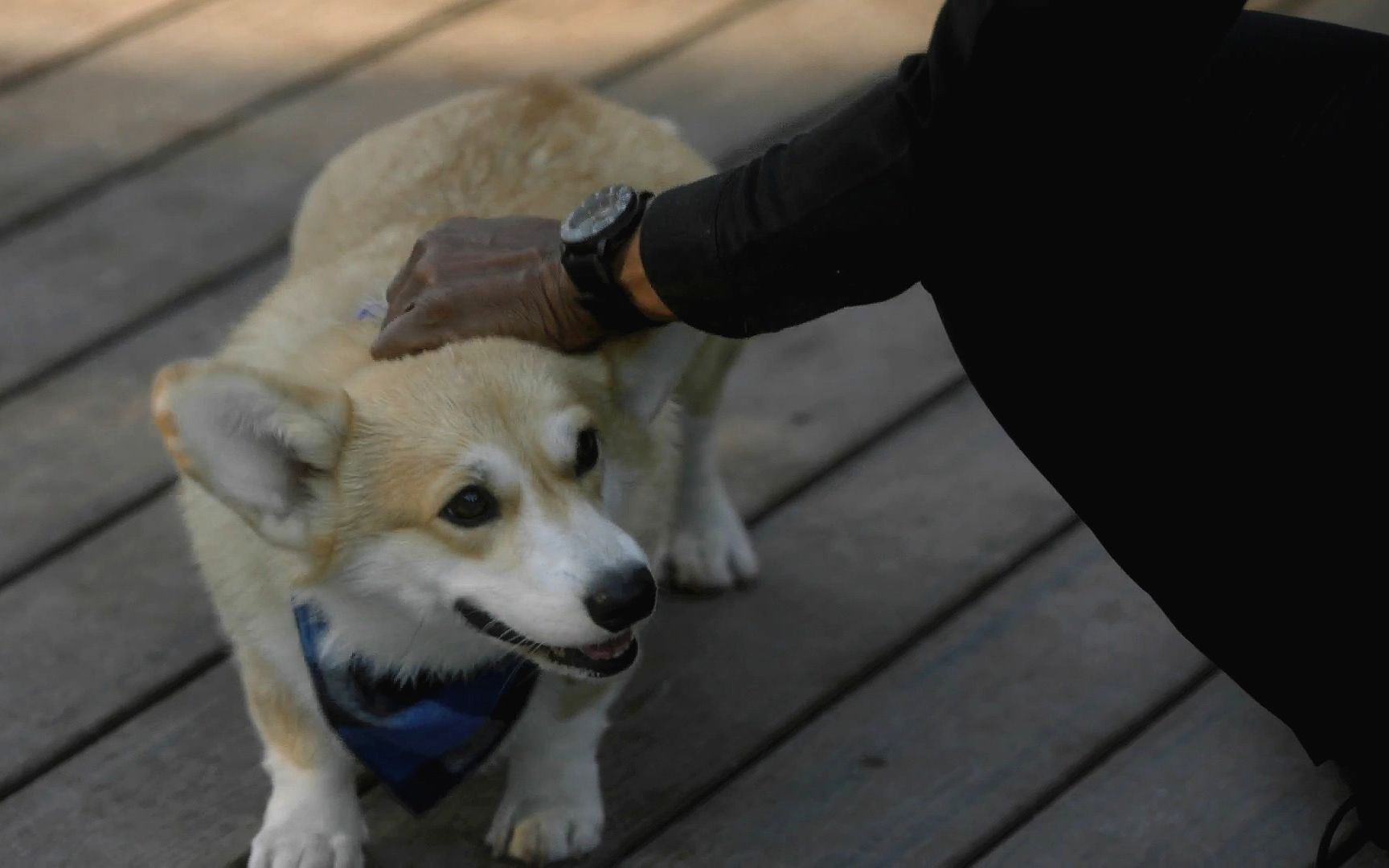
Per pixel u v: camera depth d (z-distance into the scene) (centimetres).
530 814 277
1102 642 316
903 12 491
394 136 319
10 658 309
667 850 278
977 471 355
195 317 389
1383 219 222
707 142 432
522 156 306
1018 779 290
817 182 211
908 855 278
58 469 349
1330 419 235
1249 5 482
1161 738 298
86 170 430
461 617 248
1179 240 234
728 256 218
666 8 489
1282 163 229
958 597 326
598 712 278
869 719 302
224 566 258
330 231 299
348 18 483
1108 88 196
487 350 246
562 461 241
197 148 438
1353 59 231
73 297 393
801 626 321
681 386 303
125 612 319
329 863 266
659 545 287
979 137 199
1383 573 240
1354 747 256
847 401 374
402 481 238
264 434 231
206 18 482
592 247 228
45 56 466
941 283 242
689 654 315
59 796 284
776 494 350
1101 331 240
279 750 272
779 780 291
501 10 489
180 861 274
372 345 251
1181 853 277
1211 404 241
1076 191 223
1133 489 253
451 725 263
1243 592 253
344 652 258
